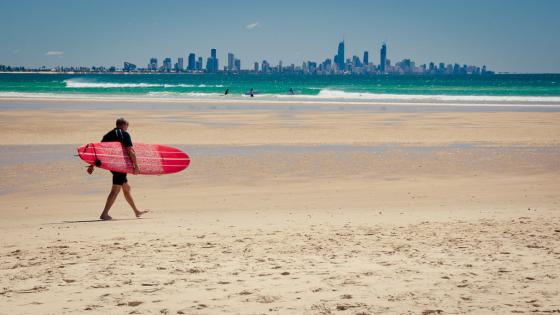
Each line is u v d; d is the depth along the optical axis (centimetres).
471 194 1495
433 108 5084
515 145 2580
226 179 1734
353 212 1241
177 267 696
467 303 514
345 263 704
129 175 1777
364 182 1695
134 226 1081
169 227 1055
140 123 3547
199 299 544
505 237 871
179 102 5791
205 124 3509
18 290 599
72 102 5622
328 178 1756
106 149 1201
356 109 4919
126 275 657
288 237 909
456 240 856
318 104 5612
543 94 8881
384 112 4559
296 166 1966
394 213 1210
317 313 493
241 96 7506
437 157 2181
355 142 2683
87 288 599
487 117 4075
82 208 1339
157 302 537
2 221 1193
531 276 614
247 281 614
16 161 2053
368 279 613
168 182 1686
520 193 1505
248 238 905
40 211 1306
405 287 575
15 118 3781
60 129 3206
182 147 2492
